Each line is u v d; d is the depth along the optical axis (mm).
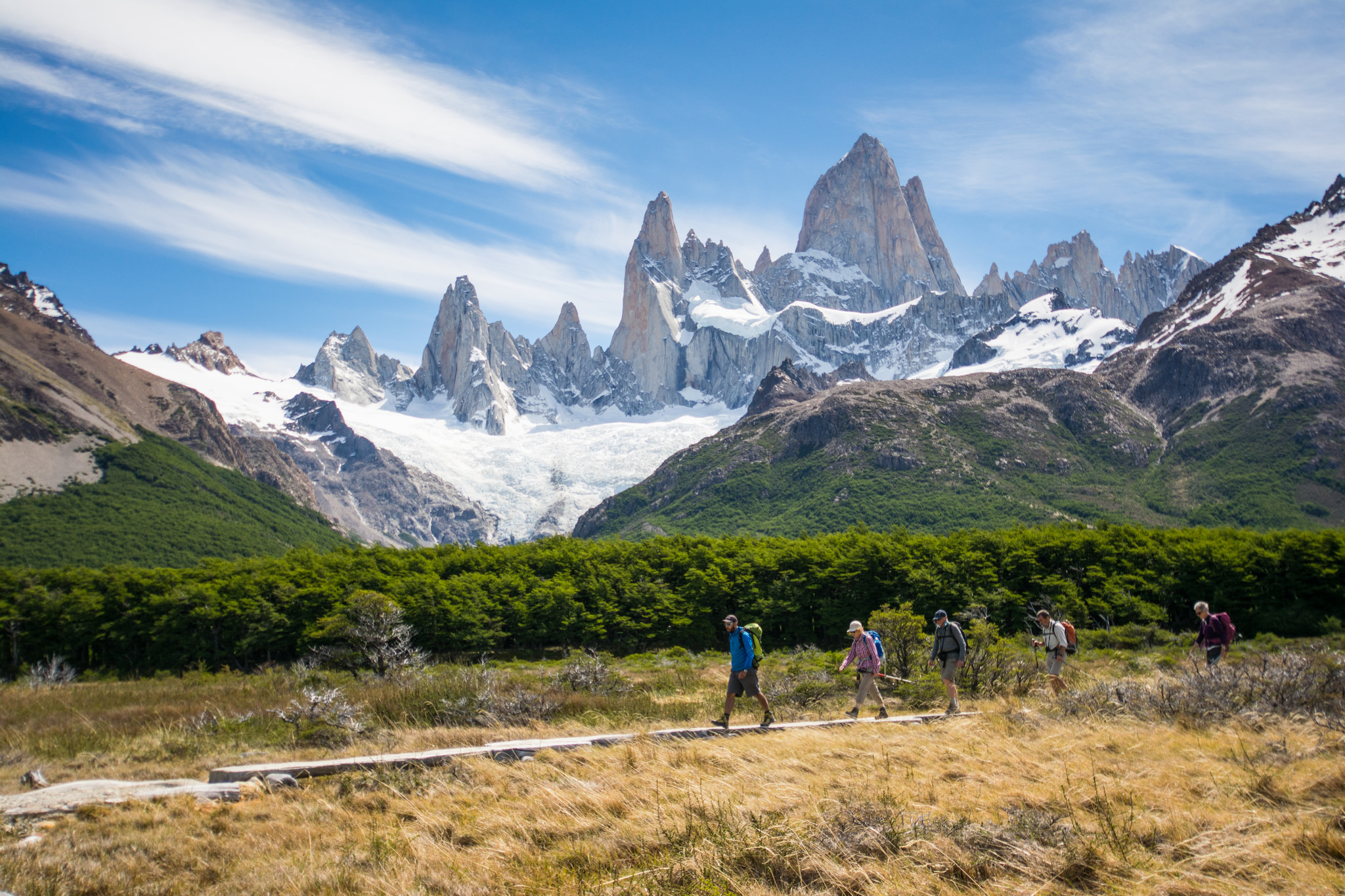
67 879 8781
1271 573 84625
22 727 21234
